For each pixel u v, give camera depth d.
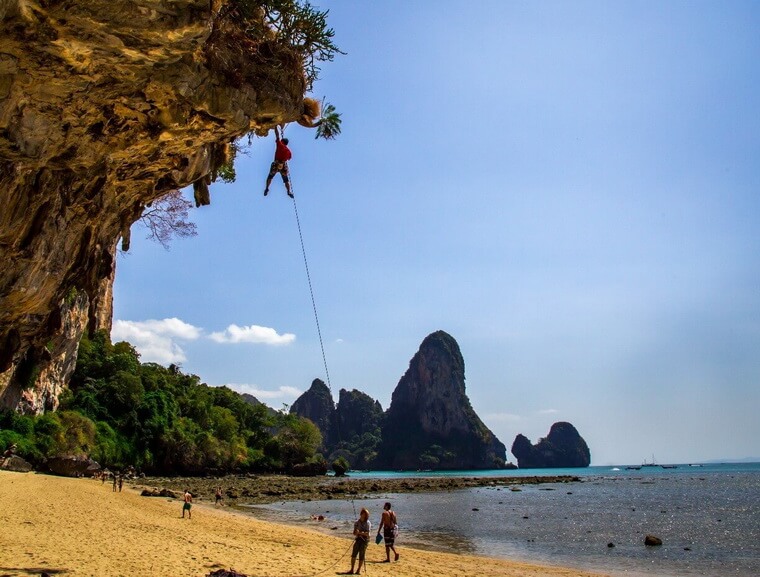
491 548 26.38
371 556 20.69
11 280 12.57
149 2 7.78
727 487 84.62
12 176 10.27
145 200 14.52
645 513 44.50
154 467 80.81
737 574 20.47
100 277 15.80
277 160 12.14
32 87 8.77
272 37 11.16
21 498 28.55
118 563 14.20
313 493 61.91
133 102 10.00
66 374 68.88
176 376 111.56
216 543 20.11
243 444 107.06
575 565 22.00
